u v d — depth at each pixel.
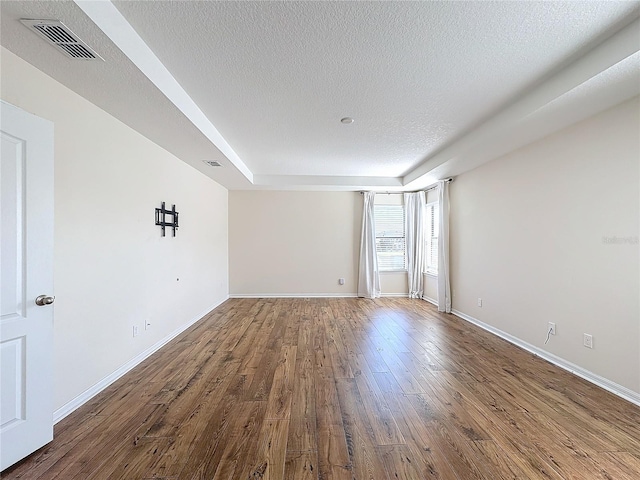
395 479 1.60
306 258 6.80
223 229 6.36
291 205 6.79
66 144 2.22
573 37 1.94
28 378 1.77
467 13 1.73
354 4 1.66
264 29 1.86
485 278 4.34
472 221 4.68
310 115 3.16
